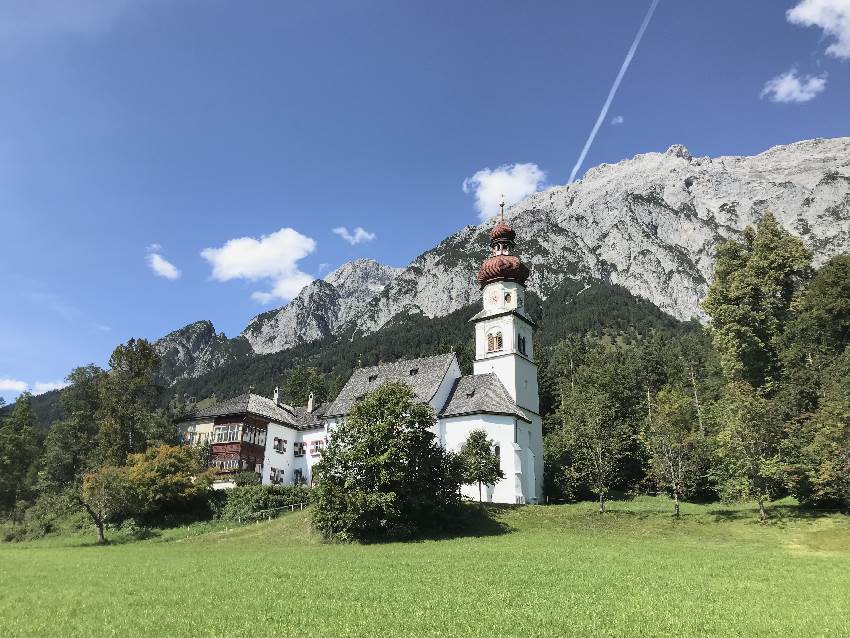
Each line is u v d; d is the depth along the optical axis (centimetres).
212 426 7556
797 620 1888
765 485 4756
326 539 4519
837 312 6444
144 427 8269
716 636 1711
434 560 3291
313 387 12625
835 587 2453
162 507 6188
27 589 2711
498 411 5816
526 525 4719
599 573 2788
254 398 7788
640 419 8088
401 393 4756
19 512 8250
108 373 8850
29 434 9862
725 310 6350
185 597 2392
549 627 1811
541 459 6462
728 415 4966
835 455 4438
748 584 2506
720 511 5050
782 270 6469
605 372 9112
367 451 4462
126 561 3838
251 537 5006
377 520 4347
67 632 1862
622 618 1911
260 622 1927
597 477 5681
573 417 6756
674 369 9981
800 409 5553
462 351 11525
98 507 5831
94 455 8362
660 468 5478
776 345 6328
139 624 1941
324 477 4575
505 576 2727
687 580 2603
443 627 1822
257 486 6353
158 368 9369
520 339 6694
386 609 2075
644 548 3722
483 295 6925
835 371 5609
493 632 1761
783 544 3897
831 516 4394
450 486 4703
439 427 6050
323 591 2447
